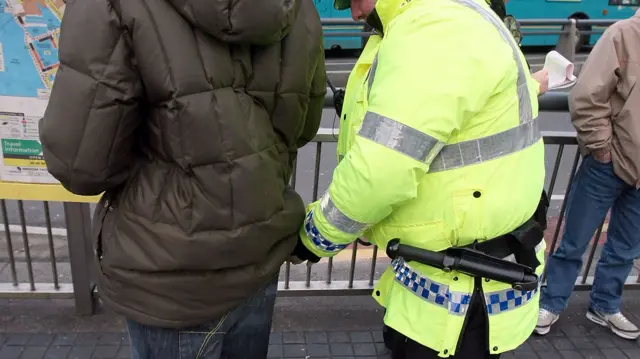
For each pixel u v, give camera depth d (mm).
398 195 1356
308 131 1725
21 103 2355
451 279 1577
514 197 1494
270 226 1426
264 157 1367
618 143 2611
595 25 9531
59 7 2236
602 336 3051
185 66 1203
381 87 1373
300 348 2830
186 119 1234
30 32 2262
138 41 1181
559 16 12203
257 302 1617
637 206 2773
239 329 1613
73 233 2738
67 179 1296
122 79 1208
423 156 1335
